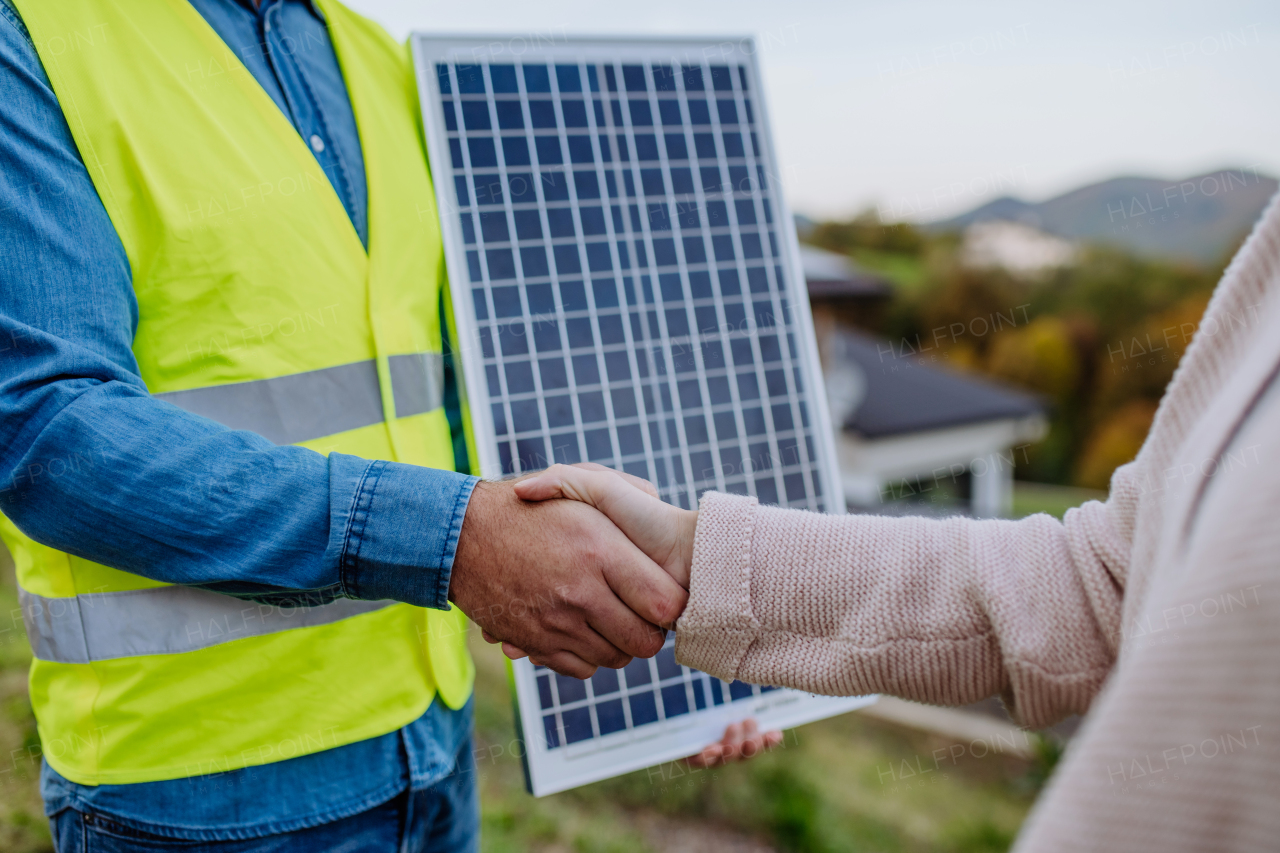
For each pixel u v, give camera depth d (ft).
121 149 3.65
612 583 3.78
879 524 3.61
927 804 15.65
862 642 3.41
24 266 3.30
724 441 5.41
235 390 3.93
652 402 5.26
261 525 3.48
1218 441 1.99
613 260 5.29
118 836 3.90
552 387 5.02
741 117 5.82
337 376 4.21
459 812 5.37
